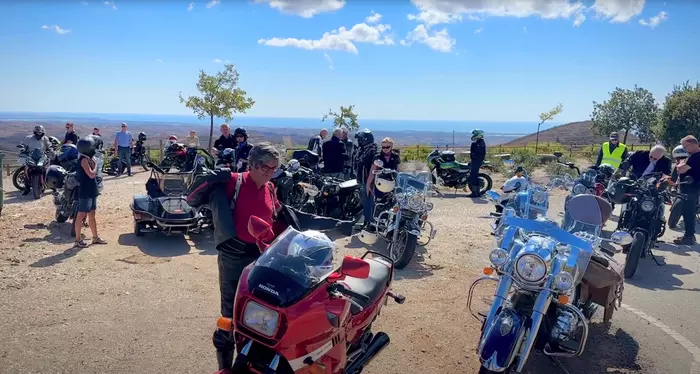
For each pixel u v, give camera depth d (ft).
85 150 26.32
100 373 14.99
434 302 21.12
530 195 21.16
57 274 22.76
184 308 19.66
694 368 16.53
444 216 38.83
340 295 10.78
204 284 22.25
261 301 10.15
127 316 18.80
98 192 27.55
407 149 92.58
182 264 24.93
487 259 27.09
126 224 32.73
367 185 28.73
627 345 17.97
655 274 26.08
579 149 110.32
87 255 25.70
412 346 17.39
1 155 33.81
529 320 13.98
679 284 24.56
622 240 16.94
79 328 17.70
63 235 29.37
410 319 19.45
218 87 88.17
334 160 38.42
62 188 32.22
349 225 14.67
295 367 10.52
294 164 31.50
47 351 16.08
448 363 16.42
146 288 21.57
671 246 31.45
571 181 22.82
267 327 10.11
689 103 103.76
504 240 15.94
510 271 14.64
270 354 10.48
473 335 18.33
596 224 16.76
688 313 21.01
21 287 21.12
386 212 26.35
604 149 40.52
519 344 13.48
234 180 13.50
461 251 28.48
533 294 14.55
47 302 19.74
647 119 122.72
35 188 41.96
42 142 43.09
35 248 26.50
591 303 18.33
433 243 30.14
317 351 10.80
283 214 14.24
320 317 10.48
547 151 102.32
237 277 13.47
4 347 16.22
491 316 14.51
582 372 16.12
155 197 29.89
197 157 31.22
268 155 13.14
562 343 14.79
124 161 59.62
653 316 20.62
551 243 15.05
